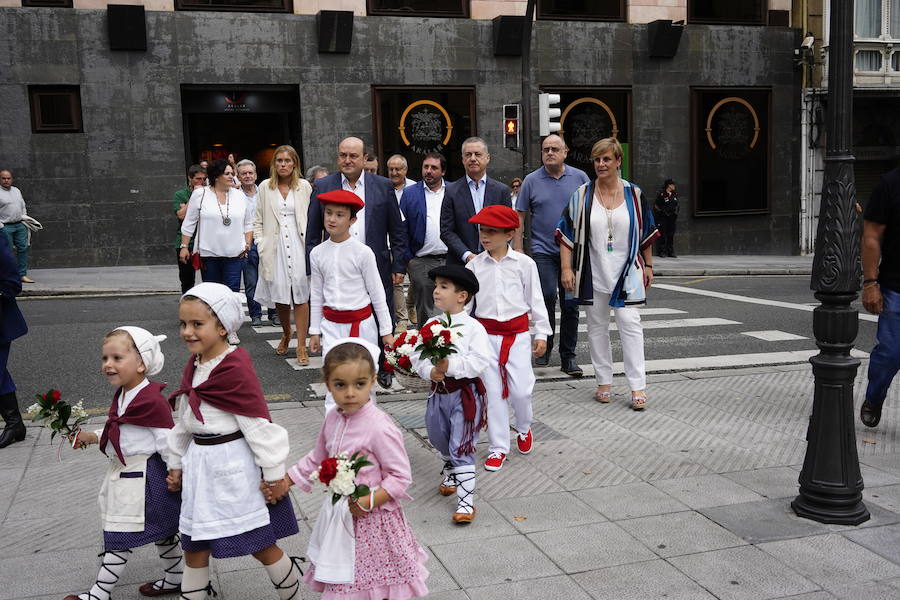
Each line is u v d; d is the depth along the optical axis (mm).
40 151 17047
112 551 3406
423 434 6035
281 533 3373
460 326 4539
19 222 14500
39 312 11977
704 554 4051
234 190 9094
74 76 17016
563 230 6836
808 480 4484
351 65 18719
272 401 7086
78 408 3600
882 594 3654
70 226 17359
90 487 4988
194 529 3195
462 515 4406
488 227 5309
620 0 20906
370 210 6785
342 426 3301
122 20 16922
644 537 4250
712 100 21812
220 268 9094
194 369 3336
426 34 19203
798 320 11250
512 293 5383
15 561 4008
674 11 21125
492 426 5262
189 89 18000
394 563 3184
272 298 8586
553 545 4164
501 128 19953
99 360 8727
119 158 17453
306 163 18641
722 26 21625
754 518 4477
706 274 18062
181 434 3361
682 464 5355
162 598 3680
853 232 4398
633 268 6594
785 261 20406
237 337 10078
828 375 4406
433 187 8406
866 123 23453
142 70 17375
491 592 3689
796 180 22781
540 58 20141
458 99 19656
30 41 16719
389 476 3207
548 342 8172
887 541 4184
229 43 17859
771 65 22156
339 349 3225
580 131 20859
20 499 4801
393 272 7004
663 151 21469
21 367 8430
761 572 3863
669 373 8016
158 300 13219
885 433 6012
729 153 22109
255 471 3279
